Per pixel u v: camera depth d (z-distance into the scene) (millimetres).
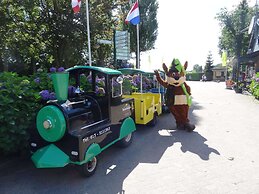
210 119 8734
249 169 4445
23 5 11422
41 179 4129
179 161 4852
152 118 7574
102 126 4551
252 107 11312
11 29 12398
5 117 4164
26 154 5070
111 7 13172
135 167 4594
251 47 23266
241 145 5758
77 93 5008
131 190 3752
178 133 6953
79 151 3812
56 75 4031
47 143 4062
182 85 7324
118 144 5648
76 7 9070
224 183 3938
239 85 19766
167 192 3682
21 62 14383
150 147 5734
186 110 7285
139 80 10039
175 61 7418
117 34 11617
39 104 4895
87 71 5316
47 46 13578
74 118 4059
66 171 4426
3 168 4543
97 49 14789
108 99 4812
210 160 4879
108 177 4191
